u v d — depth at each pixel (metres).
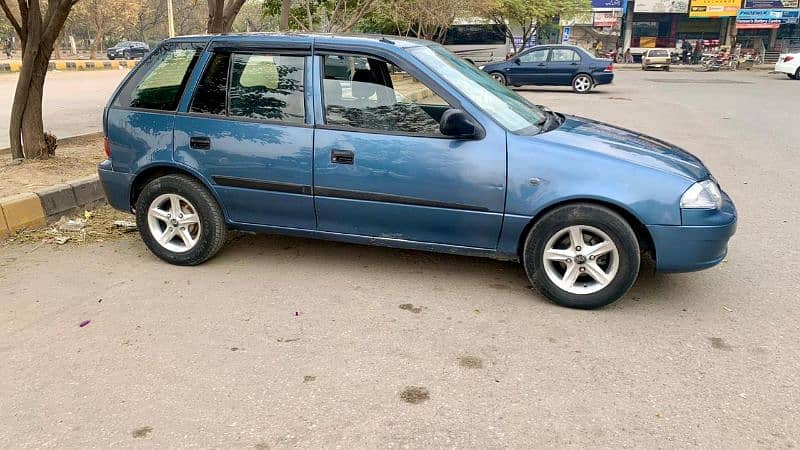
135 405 2.82
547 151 3.68
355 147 3.93
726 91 19.50
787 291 4.10
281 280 4.26
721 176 7.40
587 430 2.65
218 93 4.27
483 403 2.84
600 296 3.74
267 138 4.11
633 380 3.04
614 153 3.71
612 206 3.63
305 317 3.70
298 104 4.09
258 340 3.42
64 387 2.97
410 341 3.42
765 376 3.08
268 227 4.34
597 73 19.31
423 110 3.92
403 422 2.71
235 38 4.28
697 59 38.00
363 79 4.03
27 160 6.60
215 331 3.52
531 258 3.82
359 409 2.79
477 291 4.09
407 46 4.16
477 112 3.79
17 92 6.47
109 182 4.60
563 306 3.86
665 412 2.78
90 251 4.80
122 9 48.00
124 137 4.46
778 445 2.55
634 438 2.60
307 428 2.66
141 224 4.52
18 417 2.74
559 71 19.56
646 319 3.69
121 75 26.30
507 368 3.14
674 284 4.22
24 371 3.11
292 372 3.10
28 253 4.73
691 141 9.77
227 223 4.41
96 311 3.77
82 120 11.04
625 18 40.62
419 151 3.82
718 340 3.44
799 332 3.54
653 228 3.58
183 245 4.49
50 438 2.60
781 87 21.08
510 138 3.73
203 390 2.94
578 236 3.73
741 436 2.61
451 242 3.97
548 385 2.99
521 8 28.38
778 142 9.68
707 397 2.89
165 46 4.47
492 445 2.55
